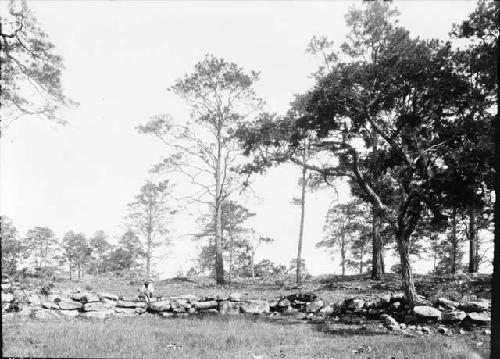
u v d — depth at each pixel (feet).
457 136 52.11
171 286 94.07
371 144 61.62
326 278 115.24
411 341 37.32
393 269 165.48
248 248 164.86
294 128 62.23
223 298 64.03
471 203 52.06
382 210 58.80
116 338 35.01
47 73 50.31
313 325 49.65
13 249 108.37
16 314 48.26
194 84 95.35
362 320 53.78
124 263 164.14
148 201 130.31
